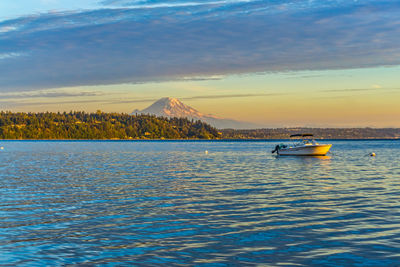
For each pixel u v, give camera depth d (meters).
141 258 15.73
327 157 83.88
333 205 26.30
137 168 57.28
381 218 22.23
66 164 65.81
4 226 20.73
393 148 148.50
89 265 14.99
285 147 89.19
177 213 23.86
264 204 26.75
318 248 16.86
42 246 17.31
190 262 15.26
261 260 15.42
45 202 27.64
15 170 53.28
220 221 21.75
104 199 28.91
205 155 99.44
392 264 14.89
